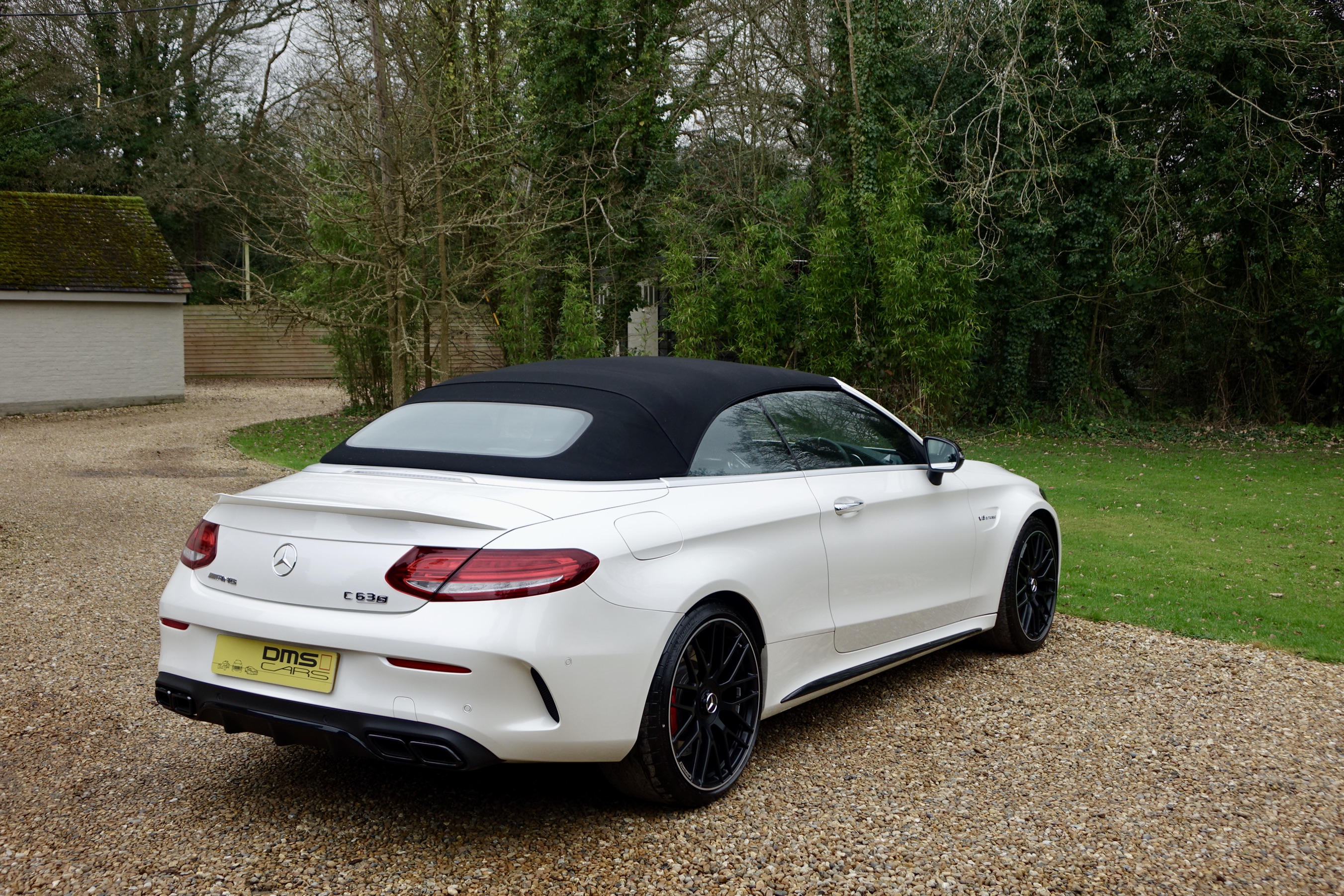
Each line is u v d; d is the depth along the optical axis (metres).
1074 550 8.34
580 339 18.75
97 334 23.53
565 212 20.39
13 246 22.81
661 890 2.69
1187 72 18.05
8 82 28.98
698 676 3.22
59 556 7.38
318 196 13.45
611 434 3.31
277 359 35.50
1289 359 20.78
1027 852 2.92
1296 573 7.62
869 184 19.19
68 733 3.92
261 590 3.00
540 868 2.82
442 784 3.43
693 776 3.17
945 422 19.11
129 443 16.28
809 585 3.66
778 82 22.22
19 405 22.22
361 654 2.80
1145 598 6.57
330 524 2.95
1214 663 4.96
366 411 21.77
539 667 2.76
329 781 3.45
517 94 19.31
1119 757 3.68
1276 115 18.91
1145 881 2.76
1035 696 4.40
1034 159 18.48
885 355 18.62
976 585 4.71
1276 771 3.57
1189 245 20.66
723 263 19.45
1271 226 19.36
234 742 3.85
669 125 21.64
